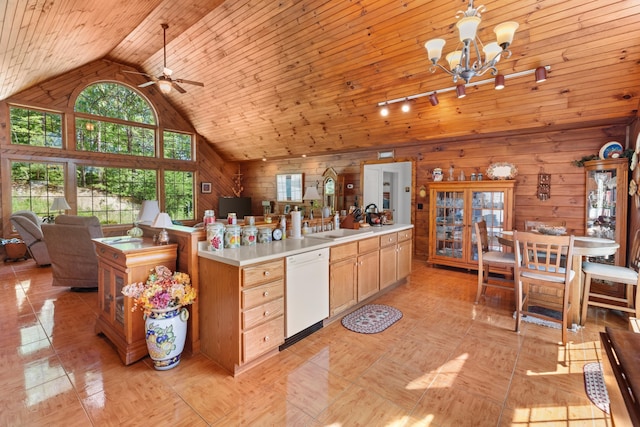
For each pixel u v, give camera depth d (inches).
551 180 174.6
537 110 156.0
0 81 159.3
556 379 85.8
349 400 77.3
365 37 145.2
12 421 68.8
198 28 175.9
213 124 287.0
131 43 208.7
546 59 130.0
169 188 302.2
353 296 130.3
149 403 75.4
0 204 215.3
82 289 161.5
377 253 145.2
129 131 274.7
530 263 115.1
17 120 221.1
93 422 68.9
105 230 261.1
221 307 90.4
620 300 125.0
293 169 312.0
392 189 306.2
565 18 113.3
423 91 166.6
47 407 73.5
